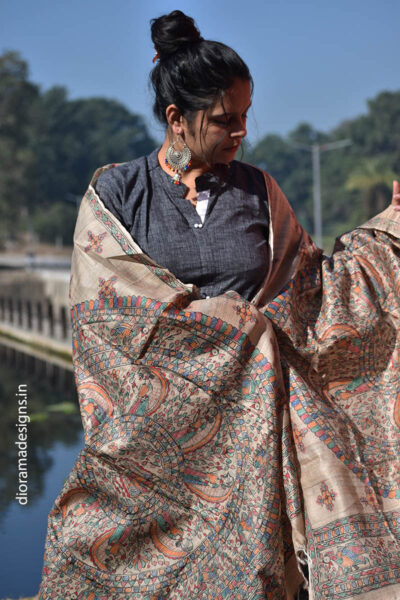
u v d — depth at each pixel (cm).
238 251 214
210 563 195
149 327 202
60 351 2362
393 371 222
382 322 224
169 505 202
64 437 1180
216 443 201
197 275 213
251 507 193
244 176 229
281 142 9900
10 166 6750
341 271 229
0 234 7269
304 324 221
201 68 203
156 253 213
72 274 218
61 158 9419
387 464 208
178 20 208
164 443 200
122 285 207
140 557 203
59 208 8462
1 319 3153
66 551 204
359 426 214
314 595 187
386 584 184
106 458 203
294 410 198
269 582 189
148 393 201
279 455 195
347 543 186
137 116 10625
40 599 206
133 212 217
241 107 208
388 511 200
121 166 227
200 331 200
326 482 191
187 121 210
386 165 5069
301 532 191
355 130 8481
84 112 9819
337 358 217
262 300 214
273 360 199
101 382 210
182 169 217
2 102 6475
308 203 8900
